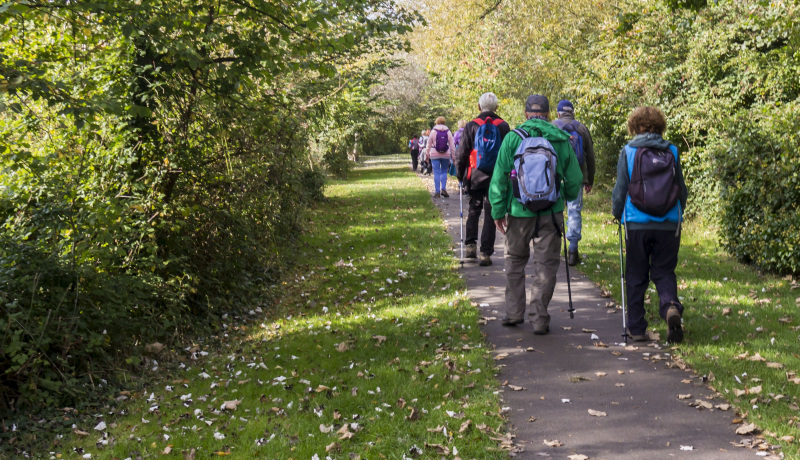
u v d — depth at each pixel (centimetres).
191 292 705
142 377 560
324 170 1922
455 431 409
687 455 374
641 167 533
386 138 5959
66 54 672
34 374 488
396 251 1045
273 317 753
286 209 1006
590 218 1259
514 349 565
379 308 733
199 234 759
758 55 1017
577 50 1664
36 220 554
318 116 1042
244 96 779
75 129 627
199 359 618
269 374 538
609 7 1544
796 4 879
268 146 862
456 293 749
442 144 1755
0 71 512
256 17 700
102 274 590
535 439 402
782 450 370
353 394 473
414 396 467
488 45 1891
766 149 804
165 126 714
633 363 520
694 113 1088
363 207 1664
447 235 1158
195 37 688
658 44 1261
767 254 769
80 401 497
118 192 668
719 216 949
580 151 789
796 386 449
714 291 707
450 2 1941
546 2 1742
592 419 426
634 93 1284
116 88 634
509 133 583
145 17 614
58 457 408
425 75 4106
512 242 605
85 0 573
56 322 513
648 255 554
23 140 619
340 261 984
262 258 905
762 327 575
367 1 742
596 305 682
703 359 511
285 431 421
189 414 461
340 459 381
